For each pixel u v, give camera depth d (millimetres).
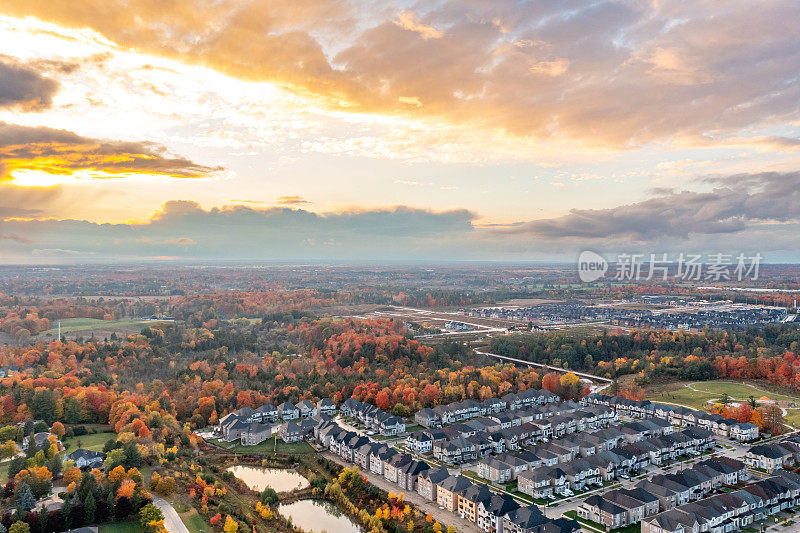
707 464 199000
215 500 177625
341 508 182375
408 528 165000
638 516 169500
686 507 165125
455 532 163375
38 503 164875
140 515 162875
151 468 198375
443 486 183375
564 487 189625
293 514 178625
